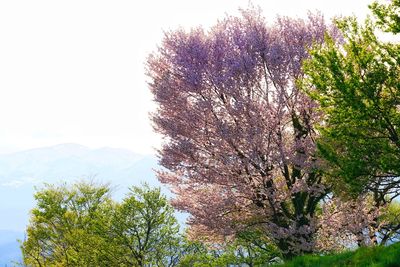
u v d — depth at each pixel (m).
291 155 18.23
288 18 20.44
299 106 19.73
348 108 12.51
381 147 12.70
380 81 11.98
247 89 19.16
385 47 12.45
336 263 11.38
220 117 19.55
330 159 13.38
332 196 19.36
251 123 18.47
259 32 19.39
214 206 19.09
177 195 21.45
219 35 19.92
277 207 19.05
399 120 12.44
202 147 20.03
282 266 12.84
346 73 12.64
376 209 18.27
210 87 19.47
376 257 10.55
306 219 19.02
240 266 25.62
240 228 19.41
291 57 19.20
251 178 19.05
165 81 19.84
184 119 19.83
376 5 12.34
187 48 19.42
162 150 19.78
